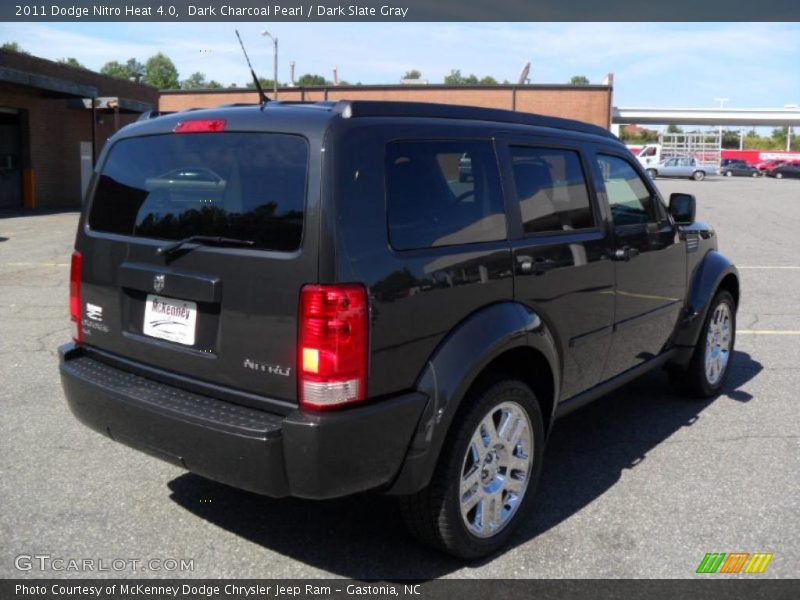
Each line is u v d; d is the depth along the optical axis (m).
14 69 19.94
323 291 2.70
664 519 3.66
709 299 5.17
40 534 3.47
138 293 3.32
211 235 3.04
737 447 4.58
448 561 3.29
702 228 5.31
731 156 74.19
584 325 3.92
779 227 18.31
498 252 3.32
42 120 22.78
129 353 3.38
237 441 2.79
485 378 3.27
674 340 5.02
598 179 4.16
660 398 5.53
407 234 2.96
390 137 3.00
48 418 4.92
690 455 4.46
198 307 3.07
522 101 41.28
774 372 6.20
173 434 2.98
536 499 3.88
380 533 3.53
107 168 3.59
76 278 3.63
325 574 3.18
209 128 3.16
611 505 3.81
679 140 68.38
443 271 3.04
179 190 3.20
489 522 3.32
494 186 3.44
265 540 3.46
